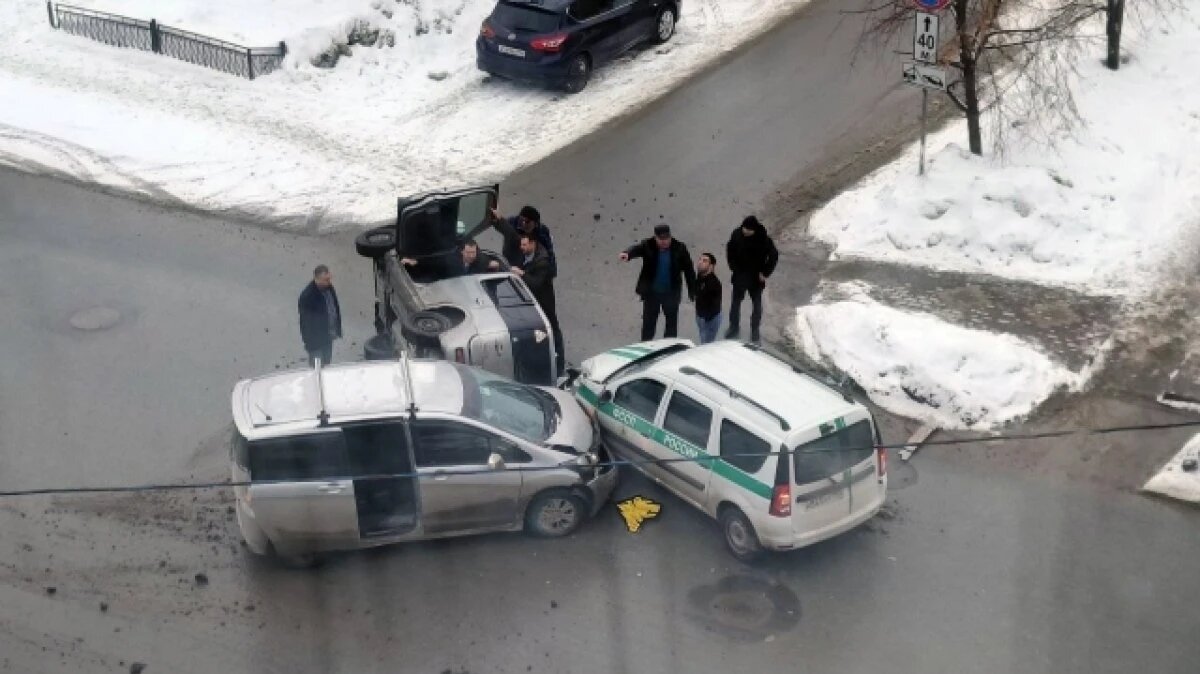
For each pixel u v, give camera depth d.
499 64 24.06
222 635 12.05
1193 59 23.08
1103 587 12.52
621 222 20.05
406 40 26.11
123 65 25.61
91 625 12.14
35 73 25.42
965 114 20.17
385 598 12.55
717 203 20.48
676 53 25.88
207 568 12.97
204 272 18.97
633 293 18.27
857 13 25.09
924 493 13.98
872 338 16.28
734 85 24.44
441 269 16.31
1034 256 18.34
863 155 21.55
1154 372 15.94
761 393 12.97
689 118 23.27
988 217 18.67
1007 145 20.06
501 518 13.18
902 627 12.05
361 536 12.84
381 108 24.14
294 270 19.08
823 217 19.84
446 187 21.23
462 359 14.60
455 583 12.74
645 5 25.30
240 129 23.28
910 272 18.31
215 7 26.58
